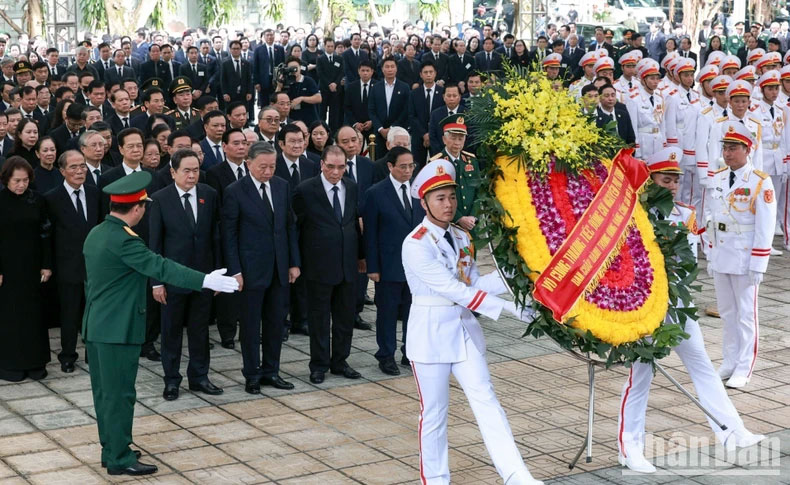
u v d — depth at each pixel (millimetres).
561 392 8211
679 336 6227
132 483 6418
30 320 8469
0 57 21406
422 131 14523
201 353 8227
